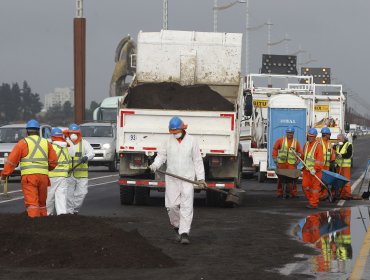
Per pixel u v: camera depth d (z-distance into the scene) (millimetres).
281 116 40938
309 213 24438
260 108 44438
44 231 15203
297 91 47125
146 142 25422
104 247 14305
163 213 23781
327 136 30172
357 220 22312
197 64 28828
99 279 12805
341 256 15492
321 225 20984
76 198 21391
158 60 28781
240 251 16109
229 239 17969
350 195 30391
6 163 17578
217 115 25109
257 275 13305
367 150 99875
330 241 17719
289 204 27781
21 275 13039
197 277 13070
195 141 17281
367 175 46594
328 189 29062
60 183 19516
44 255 14086
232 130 25188
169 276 13141
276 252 16000
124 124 25391
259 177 41500
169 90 26734
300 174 30078
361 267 14172
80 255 14109
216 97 26594
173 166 17172
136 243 14633
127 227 19984
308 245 17062
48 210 19781
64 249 14188
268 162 40875
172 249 16297
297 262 14727
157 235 18484
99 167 58188
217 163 25641
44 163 17703
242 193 26125
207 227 20328
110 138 49062
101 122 52125
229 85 28812
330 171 30578
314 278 13070
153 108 26016
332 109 48938
